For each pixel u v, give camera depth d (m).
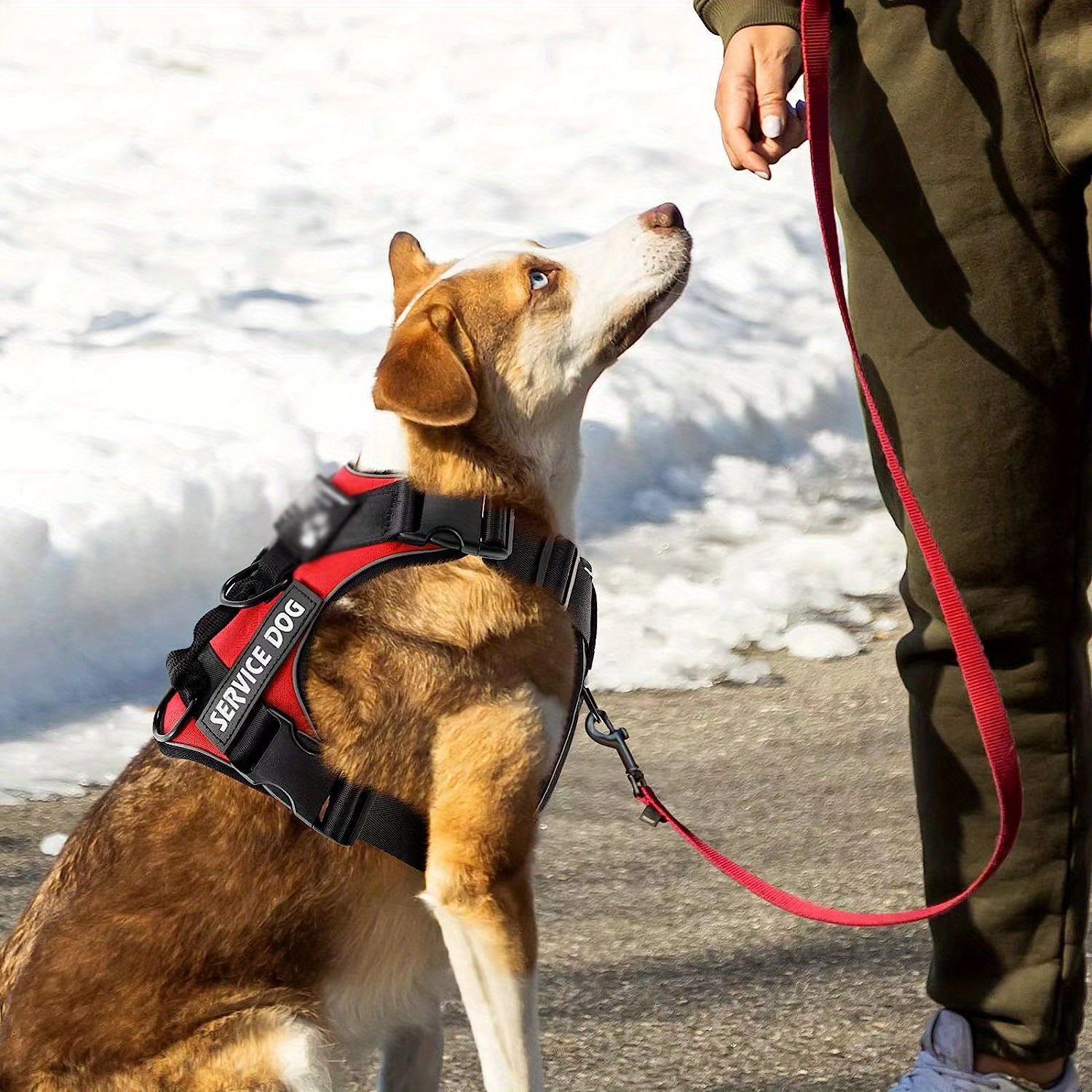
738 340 11.87
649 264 4.89
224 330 10.99
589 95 17.61
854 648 8.32
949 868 4.35
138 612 8.06
